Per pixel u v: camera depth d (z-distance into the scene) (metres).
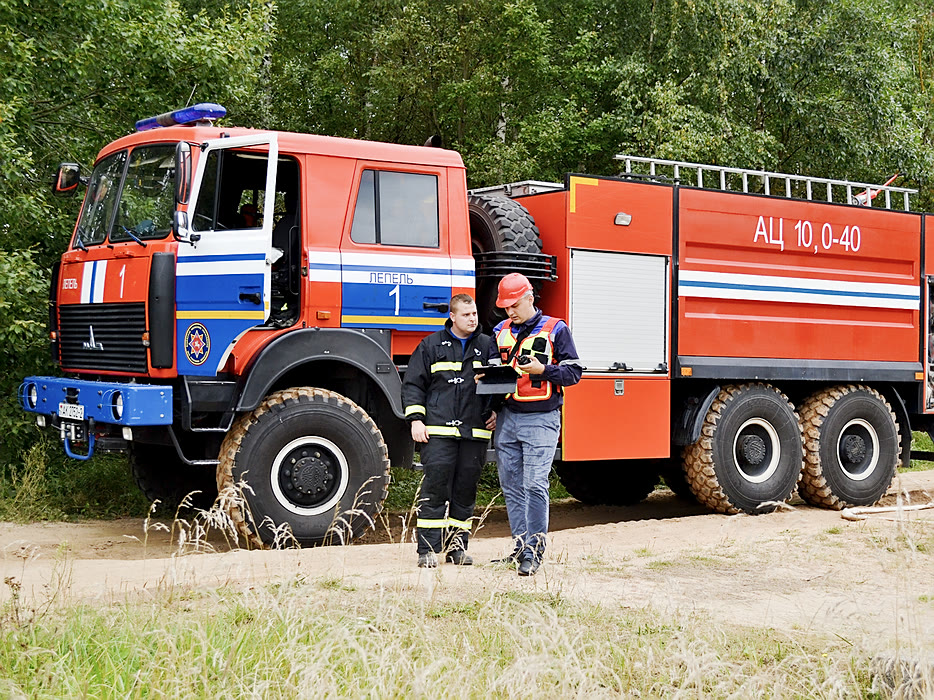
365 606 5.18
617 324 9.09
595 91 18.22
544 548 6.43
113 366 7.88
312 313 7.72
